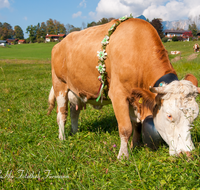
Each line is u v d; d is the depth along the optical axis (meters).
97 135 4.16
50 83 11.50
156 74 3.01
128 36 3.34
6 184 2.81
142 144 3.84
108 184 2.62
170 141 2.73
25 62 37.56
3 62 36.53
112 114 5.54
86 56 3.87
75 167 3.12
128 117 3.32
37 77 15.58
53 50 5.02
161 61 3.07
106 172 2.82
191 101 2.59
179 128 2.61
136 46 3.23
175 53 43.19
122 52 3.29
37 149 3.67
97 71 3.72
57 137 4.55
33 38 151.88
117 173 2.78
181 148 2.59
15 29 173.88
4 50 80.56
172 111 2.60
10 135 4.46
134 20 3.51
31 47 96.81
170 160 2.74
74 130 4.86
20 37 174.50
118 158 3.27
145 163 2.86
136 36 3.28
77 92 4.37
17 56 57.69
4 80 14.35
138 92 2.99
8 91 9.58
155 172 2.67
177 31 105.25
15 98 8.38
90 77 3.89
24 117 5.68
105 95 3.88
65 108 4.83
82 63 3.96
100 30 3.95
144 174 2.62
